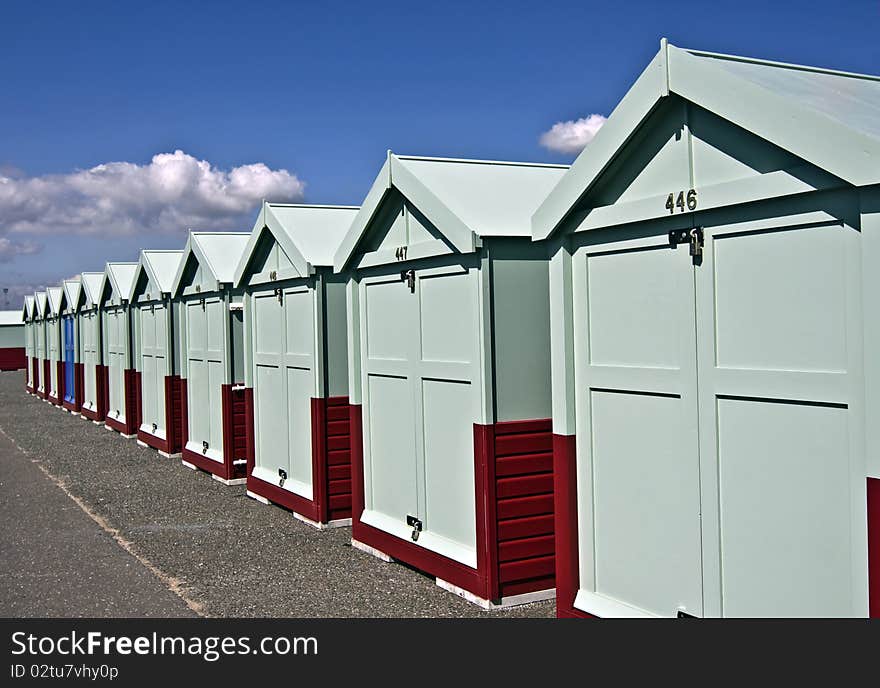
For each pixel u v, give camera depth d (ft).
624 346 19.24
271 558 30.19
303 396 36.22
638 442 18.94
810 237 15.05
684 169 17.40
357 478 31.27
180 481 46.44
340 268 31.37
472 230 23.71
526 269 24.59
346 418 35.19
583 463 20.54
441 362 25.99
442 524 26.48
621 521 19.48
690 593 17.60
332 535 33.50
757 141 15.85
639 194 18.62
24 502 41.55
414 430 27.78
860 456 14.20
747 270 16.21
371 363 30.25
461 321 25.05
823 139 14.29
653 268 18.40
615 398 19.56
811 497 15.07
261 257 40.24
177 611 24.58
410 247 27.27
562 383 20.79
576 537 20.81
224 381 45.19
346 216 38.34
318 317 34.50
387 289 29.19
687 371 17.51
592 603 20.20
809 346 15.07
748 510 16.28
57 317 92.02
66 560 30.63
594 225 19.63
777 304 15.62
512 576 24.18
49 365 99.60
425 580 27.02
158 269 56.70
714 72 16.28
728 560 16.71
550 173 28.96
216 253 46.70
